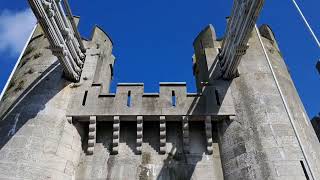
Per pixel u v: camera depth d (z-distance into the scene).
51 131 15.16
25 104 16.09
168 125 16.88
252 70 18.03
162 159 15.64
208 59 19.09
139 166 15.37
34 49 19.23
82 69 18.16
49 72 17.64
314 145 16.16
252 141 15.04
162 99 16.89
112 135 16.39
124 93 17.16
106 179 14.95
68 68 16.61
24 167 13.79
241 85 17.33
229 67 16.92
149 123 16.92
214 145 16.14
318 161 15.34
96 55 19.03
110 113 16.27
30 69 17.95
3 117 15.77
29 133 14.83
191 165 15.40
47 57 18.38
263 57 18.88
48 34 14.46
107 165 15.41
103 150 15.93
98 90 17.17
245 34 14.62
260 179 13.84
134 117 16.33
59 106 16.23
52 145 14.76
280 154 14.41
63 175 14.45
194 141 16.27
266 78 17.66
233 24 16.14
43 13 13.46
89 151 15.74
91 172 15.19
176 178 15.00
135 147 16.03
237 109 16.44
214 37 20.70
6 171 13.63
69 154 15.16
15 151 14.23
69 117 16.02
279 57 19.94
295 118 16.25
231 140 15.61
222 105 16.56
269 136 15.04
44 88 16.86
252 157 14.55
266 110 16.03
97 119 16.33
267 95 16.75
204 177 14.99
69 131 15.70
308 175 13.88
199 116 16.30
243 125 15.75
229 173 14.84
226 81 17.69
